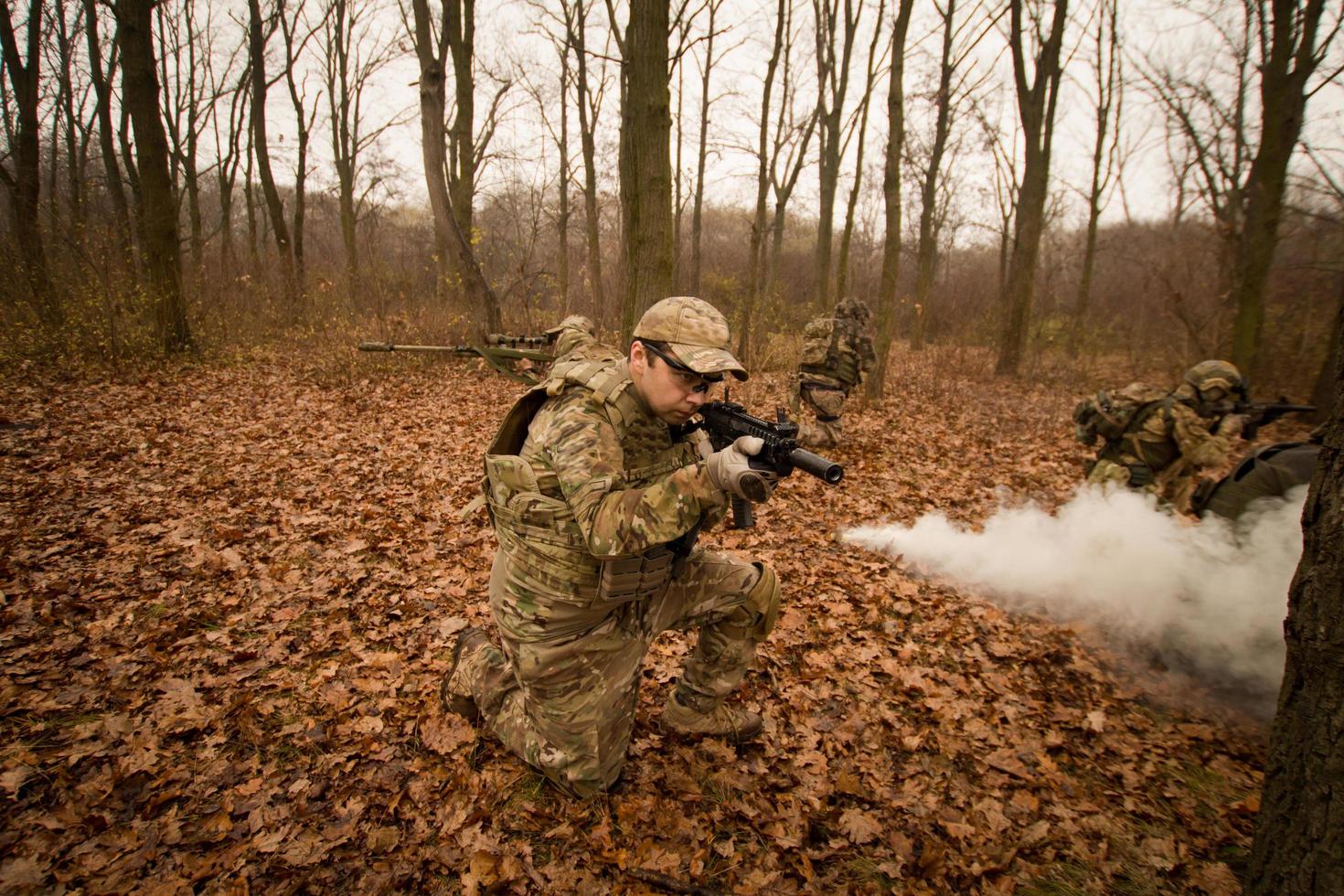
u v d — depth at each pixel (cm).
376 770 264
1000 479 674
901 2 988
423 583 414
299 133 2131
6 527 466
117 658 326
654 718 295
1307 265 1029
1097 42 1688
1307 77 930
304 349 1225
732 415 203
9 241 1129
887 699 318
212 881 216
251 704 297
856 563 462
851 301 749
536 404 217
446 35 1169
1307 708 173
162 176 1141
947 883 225
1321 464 171
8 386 896
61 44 1855
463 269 1179
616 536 182
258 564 430
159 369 1067
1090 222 1705
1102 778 274
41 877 212
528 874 222
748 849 235
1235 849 238
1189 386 458
